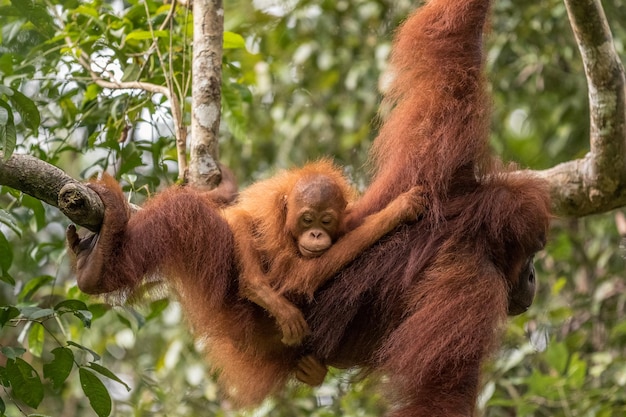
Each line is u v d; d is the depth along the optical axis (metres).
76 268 8.69
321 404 14.79
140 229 8.77
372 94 16.78
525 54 17.45
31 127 9.35
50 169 8.39
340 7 17.50
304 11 17.20
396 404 8.92
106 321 15.82
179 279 9.01
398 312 9.20
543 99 17.75
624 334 15.02
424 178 9.45
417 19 10.15
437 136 9.50
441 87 9.67
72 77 13.02
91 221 8.45
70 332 14.12
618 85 11.15
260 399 9.74
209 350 9.93
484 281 8.95
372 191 9.75
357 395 13.30
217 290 9.01
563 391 13.06
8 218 9.08
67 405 16.97
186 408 14.82
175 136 11.95
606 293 15.77
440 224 9.25
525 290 9.63
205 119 10.74
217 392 14.52
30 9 11.63
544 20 17.03
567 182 12.09
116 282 8.58
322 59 17.05
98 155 16.59
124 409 16.28
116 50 12.34
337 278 9.24
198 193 9.32
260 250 9.24
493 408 15.33
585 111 17.56
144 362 16.70
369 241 9.10
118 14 13.47
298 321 8.82
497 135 17.06
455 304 8.84
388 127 10.03
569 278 16.52
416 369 8.80
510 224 9.21
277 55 17.27
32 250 13.43
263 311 9.32
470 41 9.84
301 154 17.42
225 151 17.55
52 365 9.20
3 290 16.02
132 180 11.93
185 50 12.40
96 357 9.20
